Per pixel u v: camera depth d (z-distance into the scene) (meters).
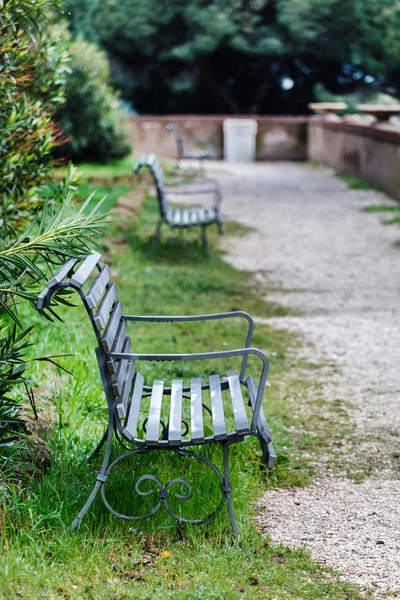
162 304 7.70
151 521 3.50
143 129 24.67
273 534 3.64
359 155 18.84
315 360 6.37
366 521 3.79
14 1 4.43
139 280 8.41
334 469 4.40
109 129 16.89
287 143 25.28
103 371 3.40
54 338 5.78
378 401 5.47
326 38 31.23
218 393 3.92
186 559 3.26
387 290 8.76
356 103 32.91
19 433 3.68
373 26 30.36
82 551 3.20
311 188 17.77
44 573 2.98
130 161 18.19
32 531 3.18
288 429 4.96
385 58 32.00
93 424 4.48
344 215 13.98
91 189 13.30
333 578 3.24
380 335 7.06
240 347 6.55
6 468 3.55
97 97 16.11
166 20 30.47
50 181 5.78
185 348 6.38
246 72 35.09
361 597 3.08
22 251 3.54
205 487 3.78
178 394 3.93
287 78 35.94
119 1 29.88
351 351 6.60
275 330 7.21
